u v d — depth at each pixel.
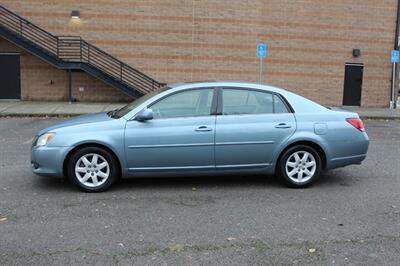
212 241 4.57
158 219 5.22
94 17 19.47
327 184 6.91
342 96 21.84
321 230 4.93
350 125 6.71
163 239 4.62
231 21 20.25
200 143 6.29
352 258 4.21
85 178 6.21
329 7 21.06
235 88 6.55
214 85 6.53
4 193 6.19
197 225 5.04
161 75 20.14
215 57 20.34
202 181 6.93
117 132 6.16
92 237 4.66
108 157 6.21
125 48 19.78
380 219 5.33
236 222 5.15
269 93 6.64
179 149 6.26
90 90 20.03
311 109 6.69
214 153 6.35
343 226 5.07
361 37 21.64
